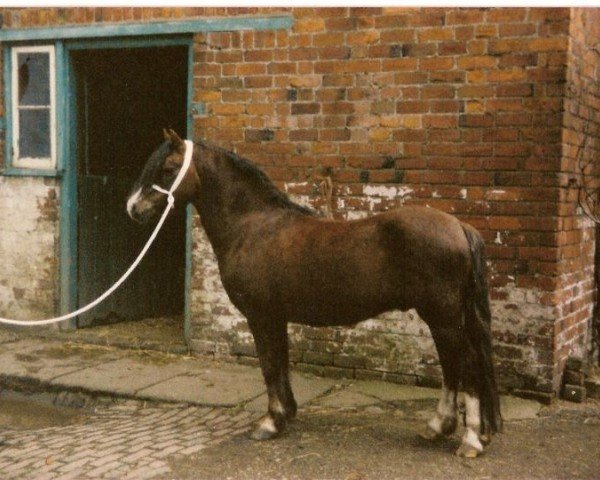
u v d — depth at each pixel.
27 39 6.37
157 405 4.77
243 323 5.60
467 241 3.56
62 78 6.32
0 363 5.58
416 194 5.04
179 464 3.66
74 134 6.43
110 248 6.86
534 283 4.72
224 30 5.56
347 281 3.64
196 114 5.71
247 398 4.76
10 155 6.63
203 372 5.37
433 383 5.02
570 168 4.81
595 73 5.20
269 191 4.02
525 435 4.10
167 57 7.33
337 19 5.20
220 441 3.99
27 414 4.89
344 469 3.58
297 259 3.76
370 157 5.16
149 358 5.77
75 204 6.46
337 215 5.28
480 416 3.69
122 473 3.55
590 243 5.41
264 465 3.64
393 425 4.23
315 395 4.82
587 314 5.45
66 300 6.46
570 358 4.92
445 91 4.91
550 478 3.49
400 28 5.02
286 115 5.41
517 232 4.76
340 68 5.21
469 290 3.59
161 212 4.02
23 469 3.65
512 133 4.74
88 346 6.16
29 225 6.54
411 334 5.07
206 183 4.02
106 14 6.04
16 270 6.62
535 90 4.67
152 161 3.93
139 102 7.20
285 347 4.10
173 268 7.65
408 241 3.50
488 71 4.79
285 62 5.39
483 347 3.58
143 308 7.29
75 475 3.54
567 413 4.53
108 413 4.71
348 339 5.25
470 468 3.59
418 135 5.01
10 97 6.59
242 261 3.92
